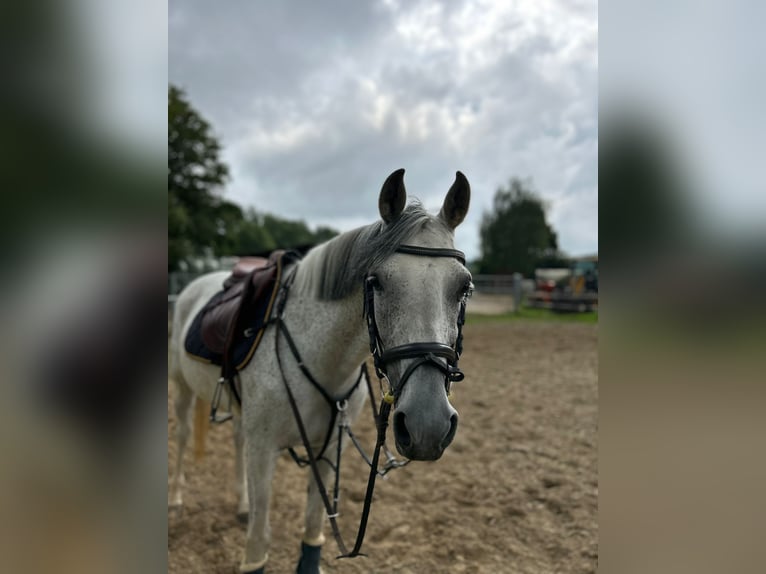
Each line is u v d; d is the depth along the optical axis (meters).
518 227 48.97
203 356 2.53
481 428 4.83
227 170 25.17
